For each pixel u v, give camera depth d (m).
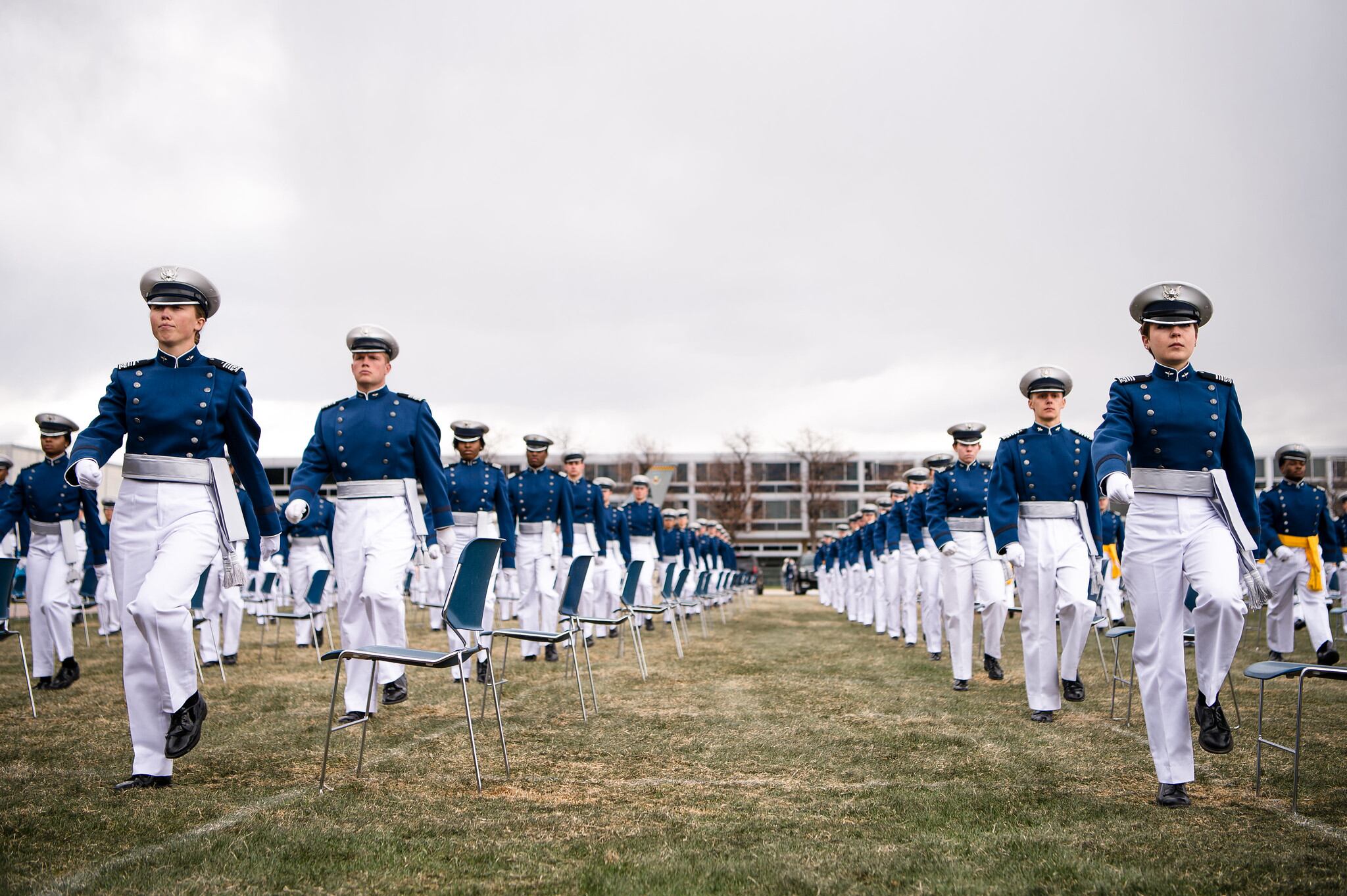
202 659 10.34
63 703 7.74
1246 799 4.71
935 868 3.64
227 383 5.22
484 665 8.73
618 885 3.46
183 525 5.01
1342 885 3.45
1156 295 4.97
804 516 75.00
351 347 6.77
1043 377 7.26
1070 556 7.10
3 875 3.53
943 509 8.88
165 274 5.11
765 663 10.76
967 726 6.64
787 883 3.48
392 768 5.34
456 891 3.40
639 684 8.82
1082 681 8.92
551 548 10.93
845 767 5.41
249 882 3.47
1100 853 3.84
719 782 5.07
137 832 4.09
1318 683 8.71
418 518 6.68
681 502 75.06
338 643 13.60
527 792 4.83
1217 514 4.83
